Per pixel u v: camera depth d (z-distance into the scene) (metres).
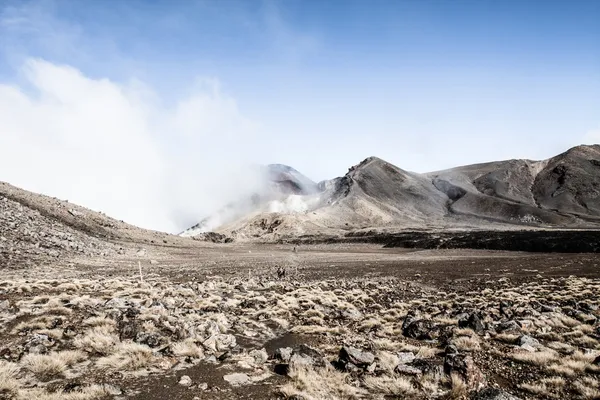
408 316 19.94
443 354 14.68
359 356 13.33
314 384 11.25
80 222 69.50
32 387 9.91
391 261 64.31
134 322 14.95
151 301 19.89
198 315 18.12
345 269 50.50
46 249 45.09
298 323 19.69
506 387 11.74
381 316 22.27
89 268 40.28
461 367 11.87
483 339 16.72
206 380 11.07
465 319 19.05
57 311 16.36
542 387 11.41
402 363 13.31
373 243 126.19
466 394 10.94
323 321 20.19
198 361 12.56
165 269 45.56
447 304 25.31
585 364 12.99
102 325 14.81
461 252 85.94
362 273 45.66
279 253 88.06
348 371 12.70
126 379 10.78
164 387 10.40
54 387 9.98
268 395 10.43
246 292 27.77
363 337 17.36
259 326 18.50
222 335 15.34
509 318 20.39
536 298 27.44
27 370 10.86
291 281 37.31
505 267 51.00
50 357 11.34
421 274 44.50
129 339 13.93
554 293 29.31
